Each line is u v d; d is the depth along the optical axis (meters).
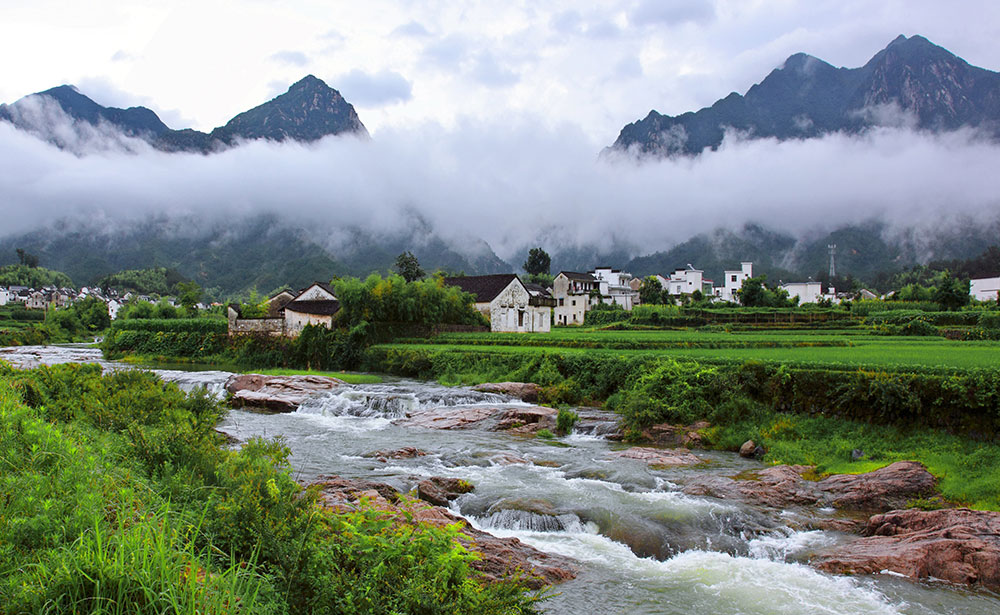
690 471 22.33
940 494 18.95
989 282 139.75
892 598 12.77
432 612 7.22
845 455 23.69
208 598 6.16
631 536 15.38
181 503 9.53
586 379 37.94
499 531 16.16
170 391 24.02
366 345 58.62
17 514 7.23
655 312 95.25
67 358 69.81
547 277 153.25
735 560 14.66
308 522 8.52
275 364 62.19
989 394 22.28
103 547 6.38
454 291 72.12
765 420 28.06
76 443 11.61
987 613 12.20
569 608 11.85
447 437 28.56
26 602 5.58
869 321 78.62
